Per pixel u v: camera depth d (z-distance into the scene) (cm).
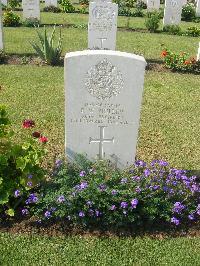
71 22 950
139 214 260
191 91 520
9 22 869
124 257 240
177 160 345
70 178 269
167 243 252
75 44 729
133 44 758
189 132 400
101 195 254
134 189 258
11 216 262
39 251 241
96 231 257
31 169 257
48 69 574
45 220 259
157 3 1128
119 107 276
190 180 281
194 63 600
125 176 273
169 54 607
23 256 237
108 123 283
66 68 260
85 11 1105
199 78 575
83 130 284
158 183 269
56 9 1100
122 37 813
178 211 256
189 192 273
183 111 453
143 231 259
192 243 253
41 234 253
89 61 259
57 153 340
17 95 469
